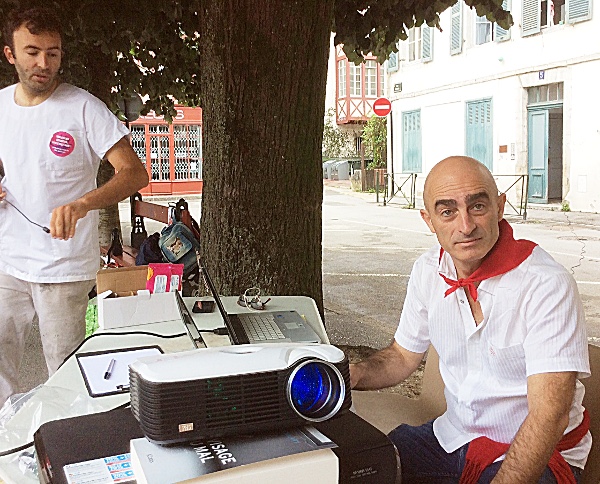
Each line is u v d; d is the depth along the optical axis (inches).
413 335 93.1
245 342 92.2
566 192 591.2
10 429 66.5
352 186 940.0
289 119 136.3
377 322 236.2
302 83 135.8
